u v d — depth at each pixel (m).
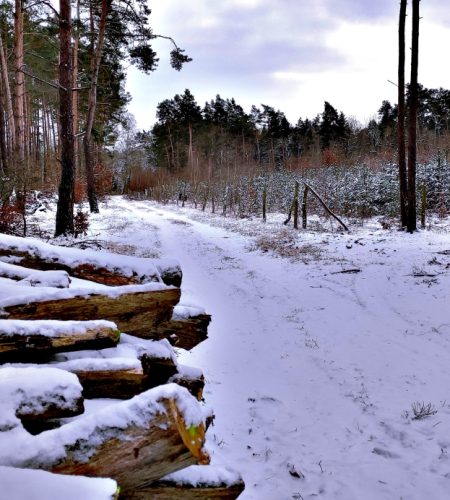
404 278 10.52
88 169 26.52
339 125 75.88
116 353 2.97
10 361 2.65
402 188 17.12
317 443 4.72
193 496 2.19
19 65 18.56
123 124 39.28
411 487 3.95
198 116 68.50
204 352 7.22
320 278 11.49
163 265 4.61
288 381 6.26
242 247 16.78
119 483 1.81
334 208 23.78
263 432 4.95
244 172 44.56
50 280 3.57
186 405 2.01
